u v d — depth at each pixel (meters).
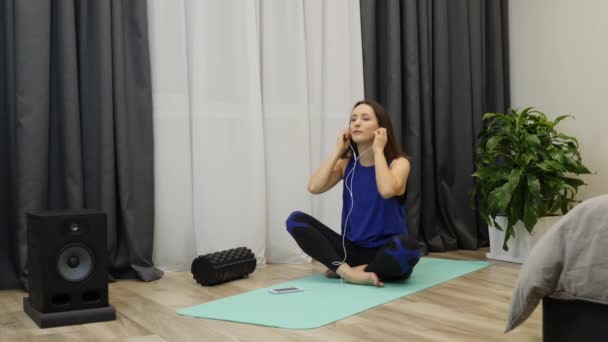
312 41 3.42
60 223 2.02
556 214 3.33
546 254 1.48
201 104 3.02
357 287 2.52
